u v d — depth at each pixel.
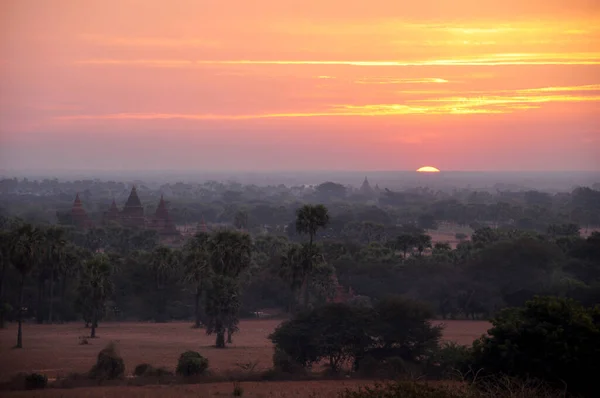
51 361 61.75
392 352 56.41
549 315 40.69
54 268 96.38
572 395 38.19
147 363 59.97
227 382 51.44
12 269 98.12
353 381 50.94
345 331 55.97
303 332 56.97
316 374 54.53
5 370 56.38
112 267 95.94
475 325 88.88
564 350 38.53
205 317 99.50
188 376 53.31
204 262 91.38
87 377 52.44
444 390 26.89
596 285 94.88
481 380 33.34
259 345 75.56
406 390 26.61
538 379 35.62
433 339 56.69
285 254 82.94
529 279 100.50
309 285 95.50
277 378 52.75
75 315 100.94
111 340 78.31
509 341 39.81
